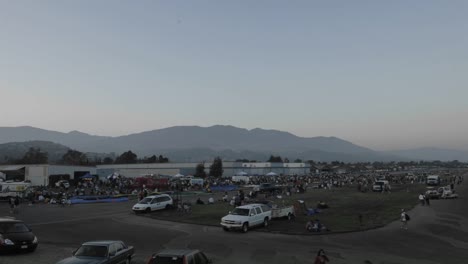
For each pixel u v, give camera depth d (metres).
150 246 24.59
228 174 153.25
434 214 44.22
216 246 24.84
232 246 24.89
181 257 13.26
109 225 34.12
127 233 29.80
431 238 29.23
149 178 79.44
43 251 22.03
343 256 22.36
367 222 36.25
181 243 25.73
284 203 50.31
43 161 146.62
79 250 15.99
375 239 28.58
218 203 56.03
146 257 20.97
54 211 44.91
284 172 173.38
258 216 32.56
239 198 50.19
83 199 58.62
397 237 29.58
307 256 22.08
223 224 31.12
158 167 145.62
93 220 37.34
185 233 30.12
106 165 150.38
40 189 69.62
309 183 113.75
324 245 25.84
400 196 69.12
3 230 21.34
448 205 54.50
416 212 46.12
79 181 91.50
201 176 129.00
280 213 36.84
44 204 54.22
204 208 48.47
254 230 31.50
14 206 44.66
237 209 32.50
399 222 37.53
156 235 29.02
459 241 28.12
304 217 39.53
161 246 24.62
